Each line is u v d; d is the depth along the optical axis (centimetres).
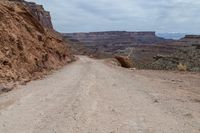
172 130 747
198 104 1102
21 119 859
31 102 1133
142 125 799
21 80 1850
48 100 1179
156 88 1592
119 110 998
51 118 873
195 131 737
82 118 876
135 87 1638
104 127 779
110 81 1962
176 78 2264
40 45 3231
